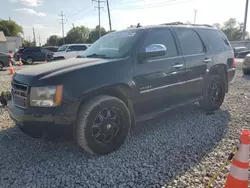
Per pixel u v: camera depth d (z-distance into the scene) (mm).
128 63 3238
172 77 3824
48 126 2701
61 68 2977
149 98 3527
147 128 4004
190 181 2479
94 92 2891
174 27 4164
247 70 10945
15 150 3238
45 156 3068
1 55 15633
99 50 3855
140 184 2443
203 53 4492
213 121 4312
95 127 2932
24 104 2869
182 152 3111
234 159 2105
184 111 4930
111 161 2912
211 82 4668
